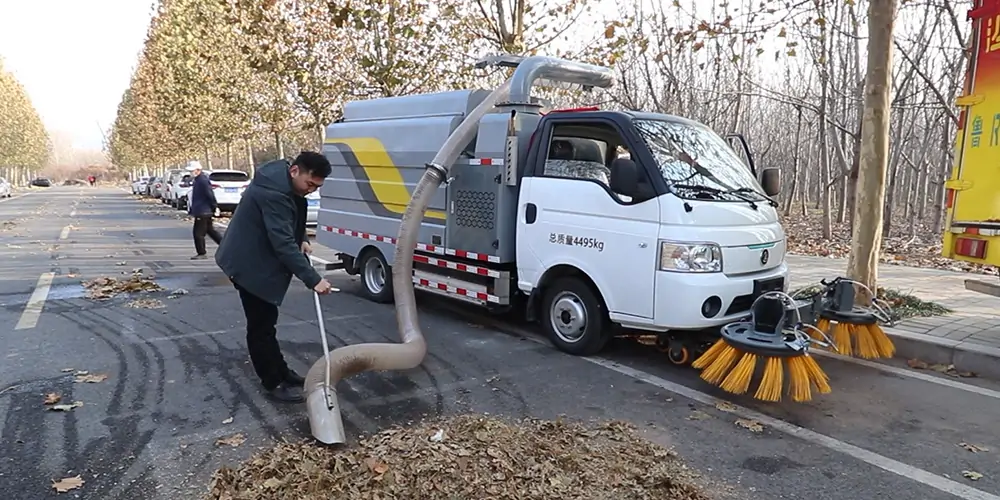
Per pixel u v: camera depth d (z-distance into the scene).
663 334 5.62
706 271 4.99
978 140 5.27
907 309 6.91
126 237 15.69
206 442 3.92
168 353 5.74
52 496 3.26
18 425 4.13
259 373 4.63
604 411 4.52
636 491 3.24
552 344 6.24
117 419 4.25
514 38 11.18
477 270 6.47
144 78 37.59
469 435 3.88
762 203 5.66
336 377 4.45
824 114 13.37
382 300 7.99
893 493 3.39
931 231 17.97
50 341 6.09
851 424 4.32
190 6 20.69
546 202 5.86
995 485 3.48
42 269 10.51
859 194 6.77
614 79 7.45
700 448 3.92
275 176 4.38
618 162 5.05
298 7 13.73
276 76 15.36
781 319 4.52
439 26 12.45
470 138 6.32
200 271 10.41
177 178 29.19
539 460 3.54
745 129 22.38
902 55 12.27
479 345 6.19
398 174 7.35
